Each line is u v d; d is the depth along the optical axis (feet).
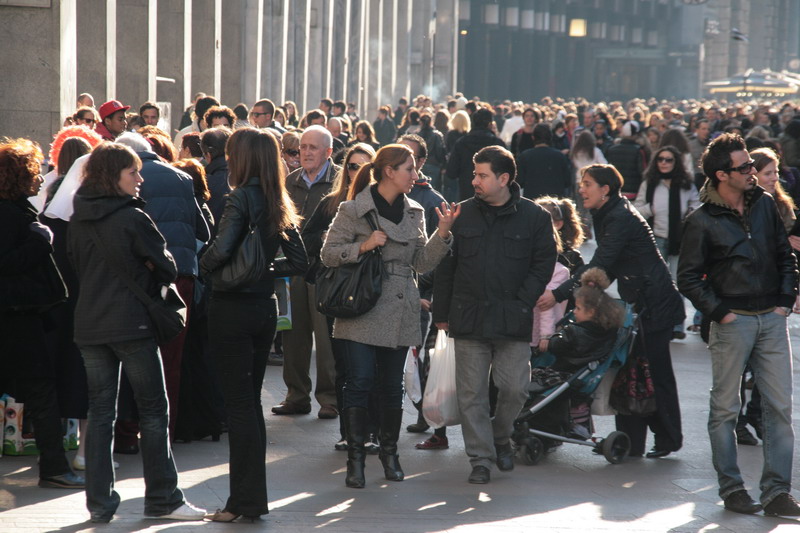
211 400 52.47
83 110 81.30
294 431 54.70
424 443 52.31
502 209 45.65
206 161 60.64
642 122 197.16
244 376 39.09
